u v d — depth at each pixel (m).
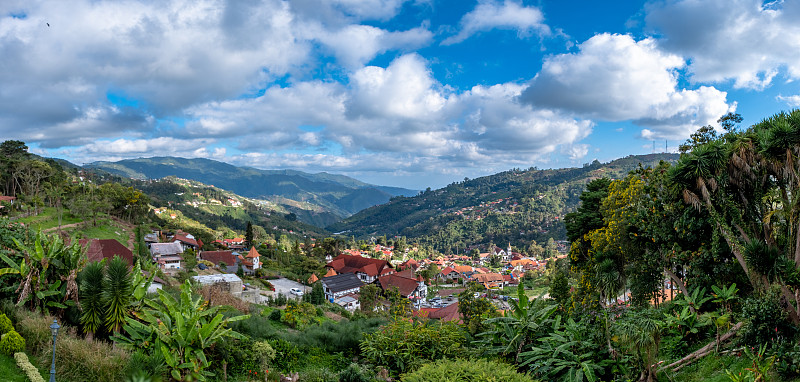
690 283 16.70
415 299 71.12
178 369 11.56
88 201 64.19
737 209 14.13
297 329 22.98
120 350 11.62
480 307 37.81
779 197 13.04
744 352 10.95
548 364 11.72
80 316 12.94
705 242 15.80
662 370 11.57
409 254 184.75
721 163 14.00
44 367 10.50
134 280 13.82
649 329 10.62
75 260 14.01
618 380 11.08
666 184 16.61
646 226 18.17
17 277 13.61
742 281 15.07
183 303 13.38
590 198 28.28
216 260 71.19
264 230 189.75
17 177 69.81
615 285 20.08
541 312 13.70
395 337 15.17
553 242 186.25
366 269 83.94
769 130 12.33
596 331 12.49
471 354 14.18
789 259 11.89
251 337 16.92
